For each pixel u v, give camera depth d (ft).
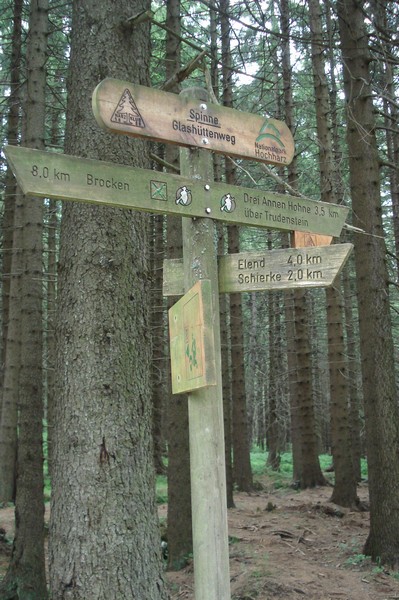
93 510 13.51
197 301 8.94
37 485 24.48
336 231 11.04
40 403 25.21
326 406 94.53
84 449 13.83
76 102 15.81
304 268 9.92
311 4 42.06
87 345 14.32
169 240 28.84
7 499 40.83
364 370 26.99
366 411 26.76
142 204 9.19
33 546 23.80
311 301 70.23
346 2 28.58
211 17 43.34
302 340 52.70
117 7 16.02
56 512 13.89
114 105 9.17
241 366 51.62
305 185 52.85
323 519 36.32
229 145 10.26
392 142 51.93
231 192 10.05
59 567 13.48
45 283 54.03
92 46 15.84
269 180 49.32
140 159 16.12
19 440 24.85
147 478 14.40
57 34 42.50
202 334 8.73
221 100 48.73
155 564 14.01
